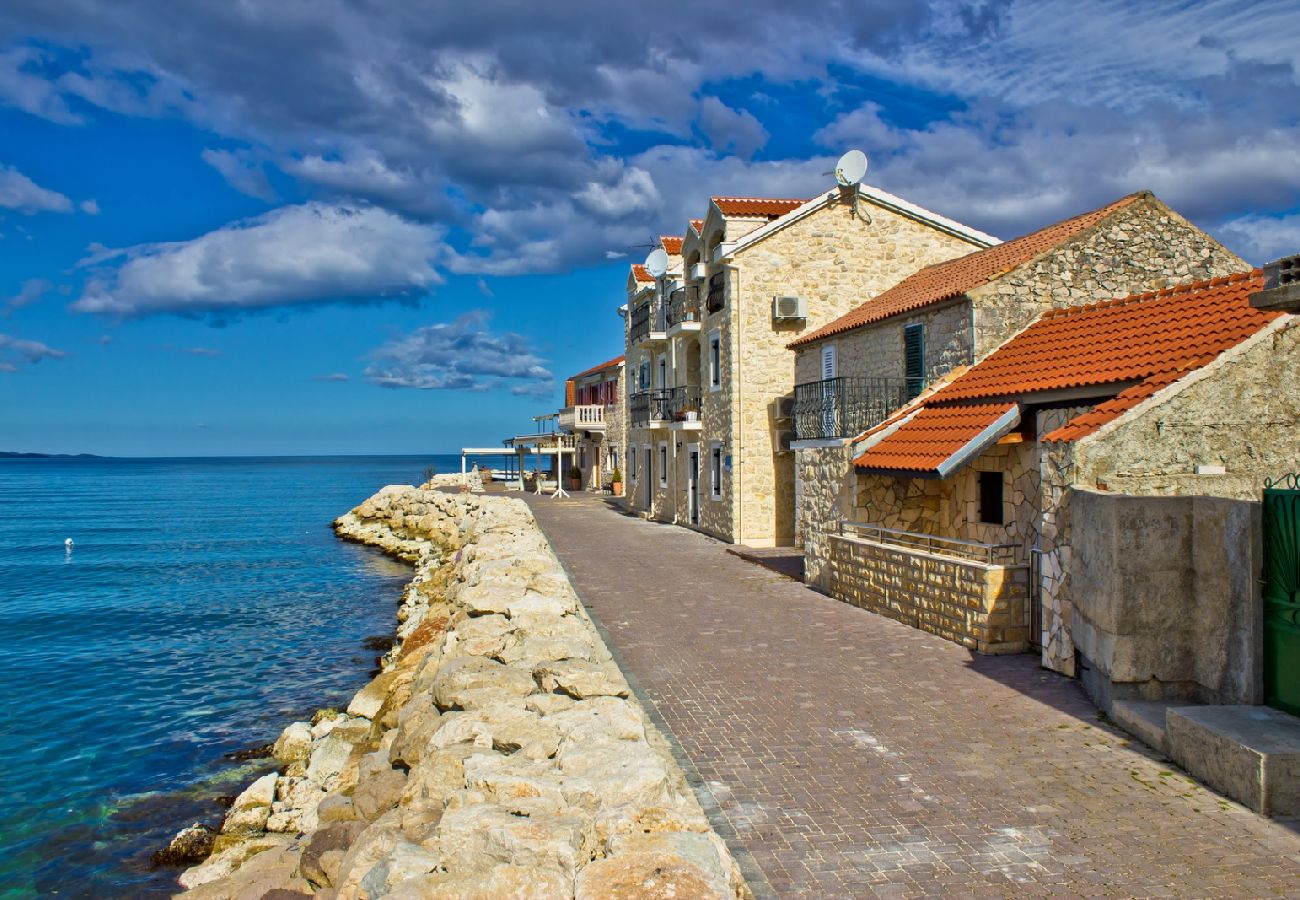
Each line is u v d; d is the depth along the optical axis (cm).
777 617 1548
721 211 2870
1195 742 788
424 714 982
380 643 2336
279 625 2622
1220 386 1092
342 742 1235
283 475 19612
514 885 499
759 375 2756
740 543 2744
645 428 3519
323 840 797
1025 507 1440
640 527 3309
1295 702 802
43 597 3200
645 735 843
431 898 493
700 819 589
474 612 1404
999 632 1256
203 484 14638
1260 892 593
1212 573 903
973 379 1630
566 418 6047
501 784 652
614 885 482
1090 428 1103
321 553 4556
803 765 830
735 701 1037
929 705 1013
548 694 922
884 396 2072
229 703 1794
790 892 599
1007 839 674
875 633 1407
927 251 2814
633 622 1509
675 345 3488
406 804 750
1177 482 1087
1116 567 929
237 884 854
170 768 1419
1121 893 594
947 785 779
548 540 2812
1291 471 1105
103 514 7712
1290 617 805
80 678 2012
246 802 1166
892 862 640
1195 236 1767
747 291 2747
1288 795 707
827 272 2769
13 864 1084
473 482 6331
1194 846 658
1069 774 799
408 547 4366
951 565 1345
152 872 1060
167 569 3969
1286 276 820
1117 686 939
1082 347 1437
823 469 1877
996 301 1712
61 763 1443
